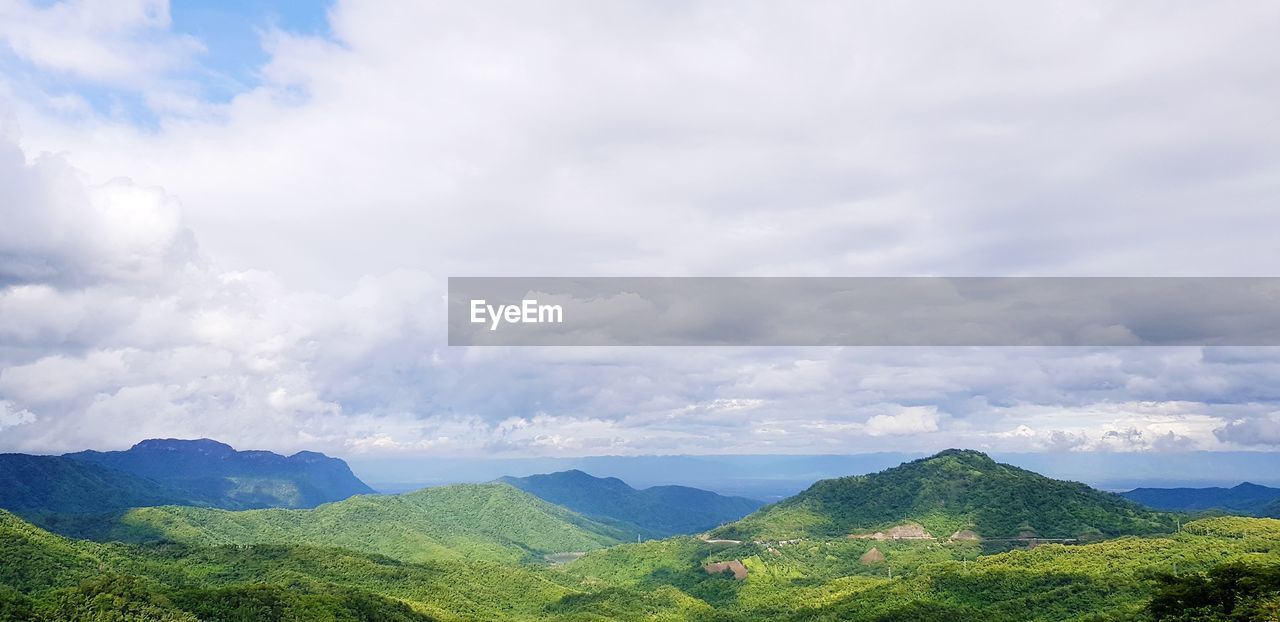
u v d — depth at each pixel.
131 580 184.12
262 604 192.38
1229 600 155.00
